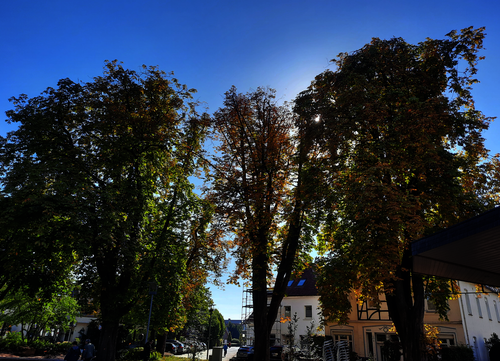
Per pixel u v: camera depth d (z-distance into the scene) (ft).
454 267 35.70
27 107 61.52
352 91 52.65
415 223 42.75
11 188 51.39
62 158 58.65
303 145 56.39
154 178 70.28
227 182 59.31
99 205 56.08
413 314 50.55
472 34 53.98
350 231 50.78
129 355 80.53
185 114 74.23
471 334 82.12
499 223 20.61
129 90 66.90
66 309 107.24
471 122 52.16
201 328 99.19
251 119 61.98
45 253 53.88
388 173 48.19
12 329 138.31
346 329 98.22
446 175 48.11
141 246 62.95
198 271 82.99
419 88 54.13
